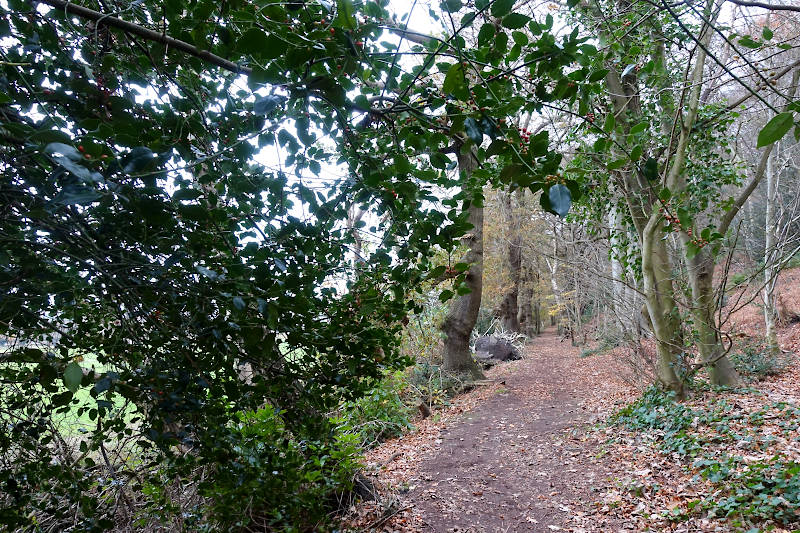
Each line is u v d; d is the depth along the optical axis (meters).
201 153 1.86
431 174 1.77
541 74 1.52
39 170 1.36
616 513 4.30
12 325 1.70
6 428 2.06
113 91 1.81
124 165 1.23
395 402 7.98
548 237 19.58
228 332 1.84
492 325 22.58
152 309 1.82
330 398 2.35
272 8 1.33
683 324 7.59
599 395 9.48
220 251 1.88
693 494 4.15
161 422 1.91
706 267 7.38
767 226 10.00
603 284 9.78
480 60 1.48
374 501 4.80
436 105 1.66
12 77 1.58
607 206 8.94
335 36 1.33
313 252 2.03
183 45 1.61
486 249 21.66
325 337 1.98
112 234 1.68
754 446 4.66
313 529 3.58
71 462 2.41
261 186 2.02
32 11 1.63
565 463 5.87
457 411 9.52
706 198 7.43
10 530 2.10
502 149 1.38
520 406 9.48
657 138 7.10
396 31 1.37
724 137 7.46
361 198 2.06
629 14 5.71
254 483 2.65
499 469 5.99
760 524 3.37
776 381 7.72
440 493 5.30
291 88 1.41
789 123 1.01
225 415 2.22
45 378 1.57
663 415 6.25
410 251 2.04
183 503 3.21
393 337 2.22
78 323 2.10
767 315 10.18
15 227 1.50
